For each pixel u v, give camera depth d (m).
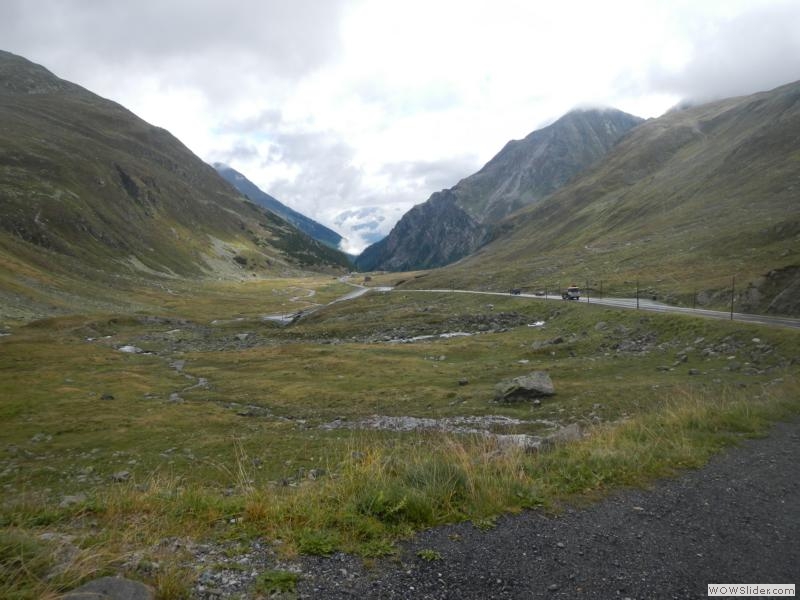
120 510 9.39
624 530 8.77
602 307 73.12
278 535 8.16
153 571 6.82
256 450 27.70
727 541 8.39
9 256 136.50
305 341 94.69
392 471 11.13
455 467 10.74
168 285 196.25
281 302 187.88
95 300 132.38
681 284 85.25
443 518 8.97
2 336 83.12
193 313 144.75
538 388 36.38
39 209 190.62
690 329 49.12
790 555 7.92
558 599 6.56
